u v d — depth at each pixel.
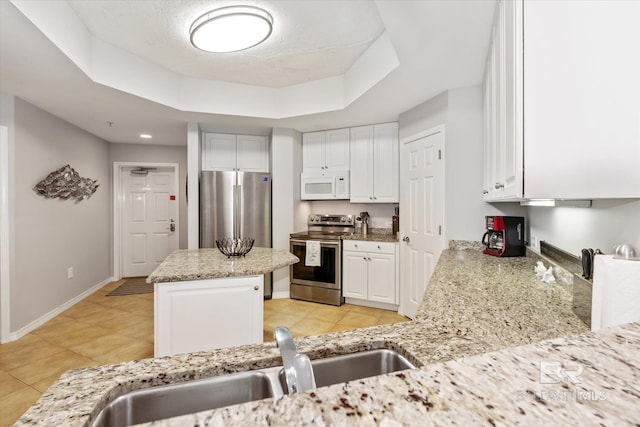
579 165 0.90
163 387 0.72
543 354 0.52
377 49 2.42
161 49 2.55
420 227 3.03
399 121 3.36
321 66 2.89
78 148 3.83
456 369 0.48
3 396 1.92
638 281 0.79
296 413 0.39
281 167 3.90
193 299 1.80
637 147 0.86
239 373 0.78
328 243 3.64
